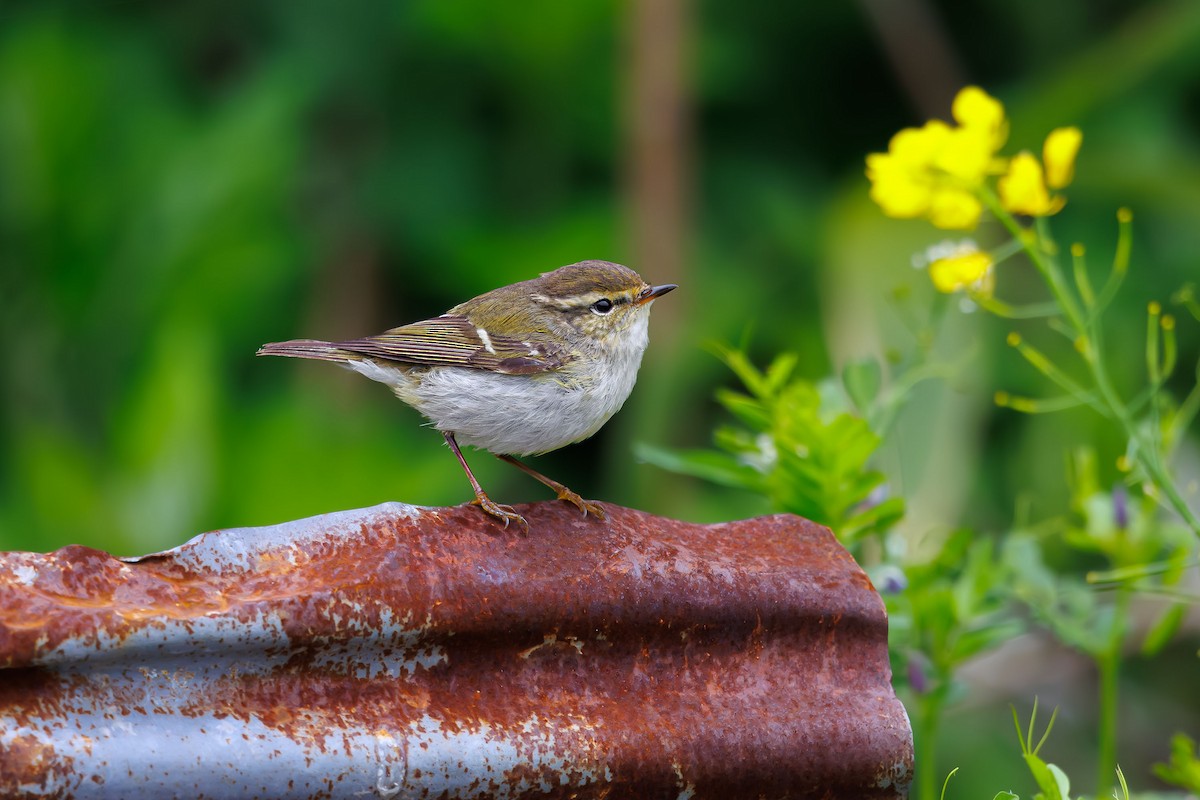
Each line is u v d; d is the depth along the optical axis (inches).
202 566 175.0
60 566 166.1
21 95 505.7
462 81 562.6
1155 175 516.4
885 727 199.0
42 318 499.8
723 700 194.5
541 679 186.7
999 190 292.8
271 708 168.1
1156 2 549.3
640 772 183.6
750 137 581.9
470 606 181.2
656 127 524.4
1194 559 278.7
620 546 199.2
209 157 507.8
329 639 171.3
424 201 551.5
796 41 579.2
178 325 461.7
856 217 478.6
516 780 175.9
